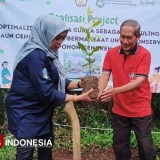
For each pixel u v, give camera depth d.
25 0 3.06
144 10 3.15
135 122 2.23
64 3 3.08
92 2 3.10
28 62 1.75
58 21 1.75
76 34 3.11
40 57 1.74
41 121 1.85
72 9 3.09
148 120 2.23
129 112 2.22
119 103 2.24
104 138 3.18
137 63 2.14
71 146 3.04
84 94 1.80
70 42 3.11
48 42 1.78
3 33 3.07
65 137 3.21
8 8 3.05
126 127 2.27
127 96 2.20
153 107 3.48
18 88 1.82
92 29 3.11
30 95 1.81
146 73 2.13
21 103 1.83
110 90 2.05
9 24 3.07
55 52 1.86
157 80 3.18
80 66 3.13
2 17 3.05
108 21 3.12
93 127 3.38
